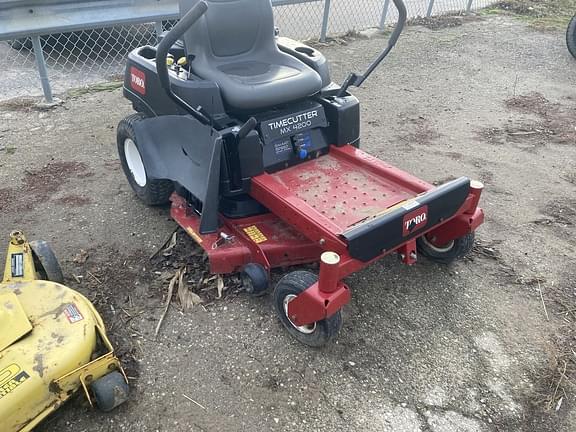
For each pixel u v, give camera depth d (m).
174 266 3.25
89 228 3.58
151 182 3.54
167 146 3.15
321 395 2.49
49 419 2.36
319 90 3.25
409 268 3.28
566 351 2.75
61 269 3.09
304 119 3.17
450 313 2.97
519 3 9.38
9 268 2.68
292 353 2.70
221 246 3.01
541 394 2.53
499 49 7.29
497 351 2.74
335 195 2.93
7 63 6.28
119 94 5.58
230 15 3.21
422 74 6.38
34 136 4.74
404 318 2.93
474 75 6.41
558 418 2.42
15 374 2.12
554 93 5.98
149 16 5.78
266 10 3.35
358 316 2.93
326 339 2.61
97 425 2.34
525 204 3.96
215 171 2.77
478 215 2.96
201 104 3.00
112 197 3.93
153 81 3.40
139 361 2.63
